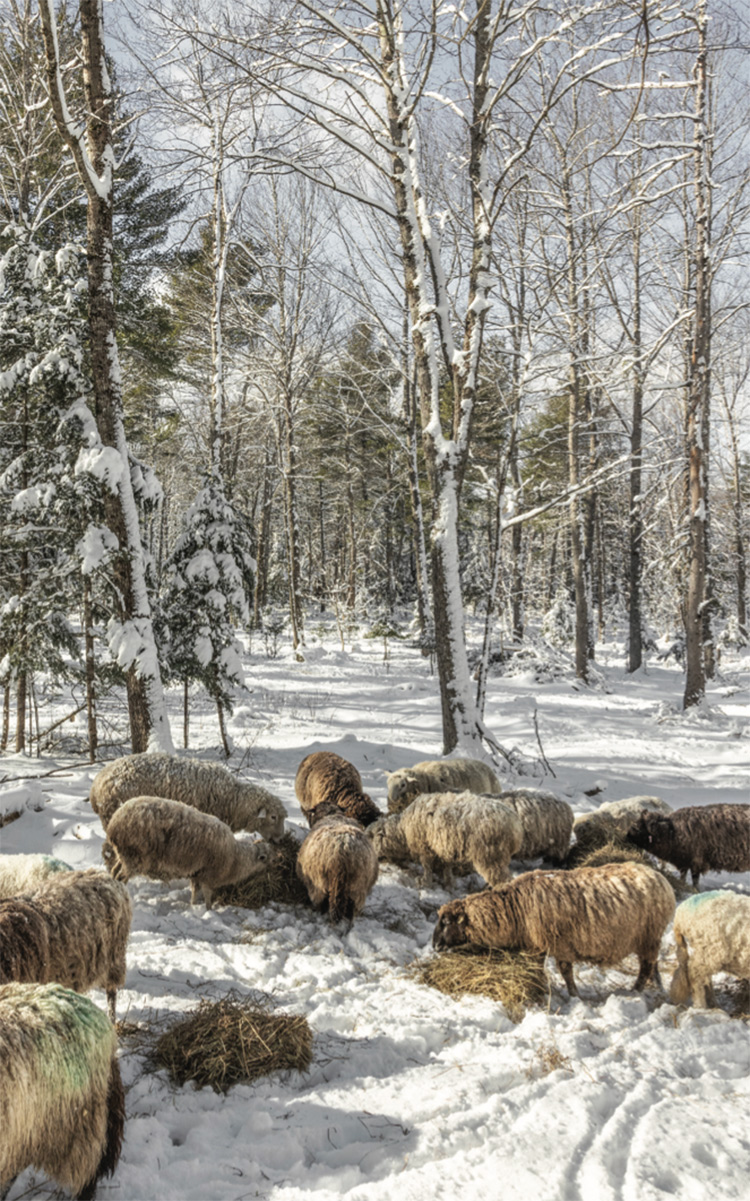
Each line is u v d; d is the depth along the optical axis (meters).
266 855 6.55
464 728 11.70
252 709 15.91
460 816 6.75
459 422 12.09
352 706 16.83
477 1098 3.79
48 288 10.82
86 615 10.91
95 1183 3.06
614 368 17.31
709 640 26.12
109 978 4.33
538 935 5.19
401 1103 3.76
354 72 11.40
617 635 43.91
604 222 13.76
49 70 8.17
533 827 7.43
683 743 15.10
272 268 24.83
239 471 33.44
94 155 9.25
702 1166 3.25
